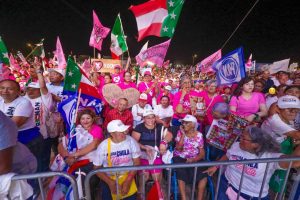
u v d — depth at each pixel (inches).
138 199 128.6
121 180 114.1
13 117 120.4
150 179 145.2
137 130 150.9
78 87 144.7
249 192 102.3
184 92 210.4
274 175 103.3
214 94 201.8
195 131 141.6
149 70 282.8
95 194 136.9
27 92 153.6
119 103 177.5
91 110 135.9
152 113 148.1
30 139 132.3
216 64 190.1
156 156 141.0
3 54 248.7
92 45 299.7
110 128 115.0
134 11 197.6
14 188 70.5
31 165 93.2
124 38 289.3
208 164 80.9
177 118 201.6
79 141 130.2
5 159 66.6
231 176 108.3
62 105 138.3
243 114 163.0
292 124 112.4
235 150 107.3
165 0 194.4
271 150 98.3
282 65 308.5
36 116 152.6
